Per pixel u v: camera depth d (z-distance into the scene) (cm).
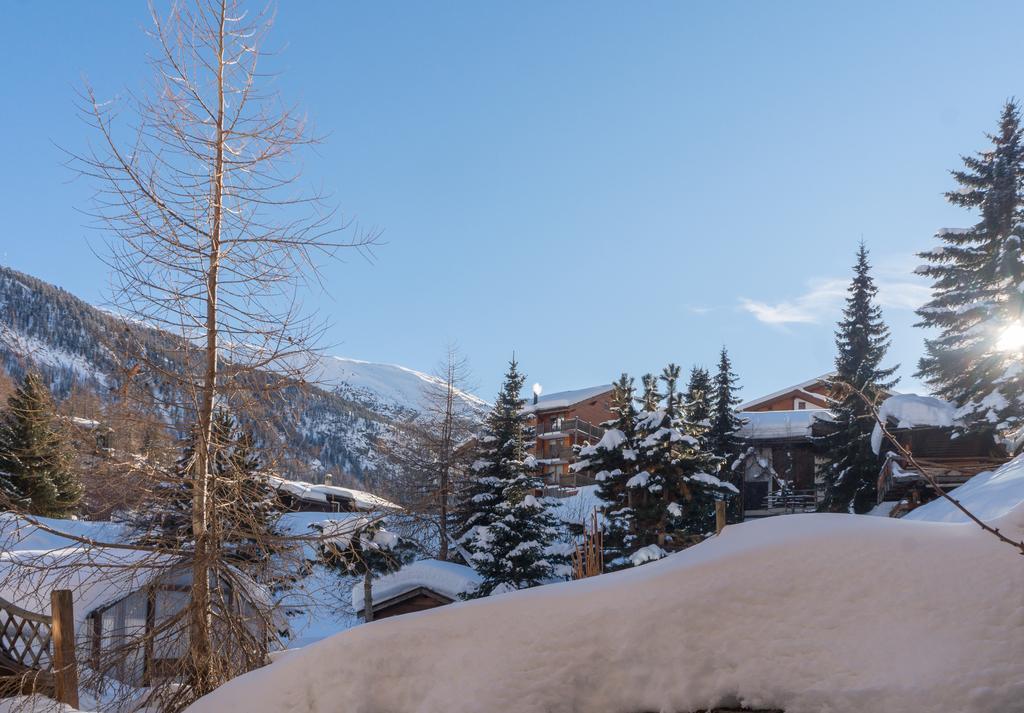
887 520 535
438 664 489
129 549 1090
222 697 554
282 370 1153
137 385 1120
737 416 5075
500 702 455
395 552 2241
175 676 1051
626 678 453
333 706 490
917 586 437
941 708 378
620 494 2716
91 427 1113
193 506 1120
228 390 1129
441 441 3219
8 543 1124
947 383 3316
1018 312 2948
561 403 5594
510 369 3164
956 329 3228
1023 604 407
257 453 1167
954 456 3148
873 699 392
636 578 512
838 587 450
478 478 3012
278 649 1172
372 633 520
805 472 4831
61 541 1499
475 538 2841
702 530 2977
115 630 1088
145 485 1114
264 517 1205
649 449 2611
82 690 998
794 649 429
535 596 518
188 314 1127
